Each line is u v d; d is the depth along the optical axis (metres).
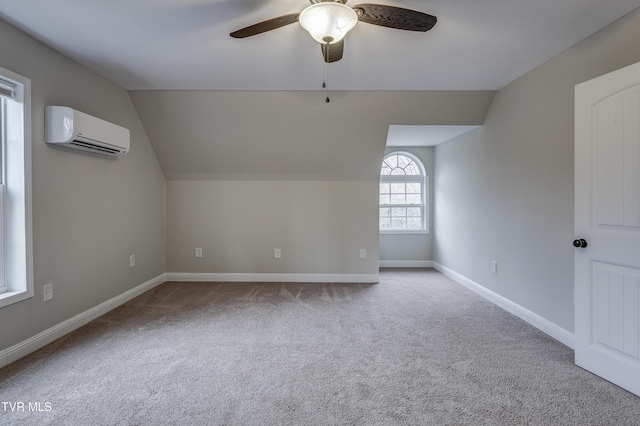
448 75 2.91
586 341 2.03
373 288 3.90
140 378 1.93
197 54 2.50
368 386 1.86
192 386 1.85
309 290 3.80
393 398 1.74
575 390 1.82
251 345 2.37
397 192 5.25
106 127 2.70
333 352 2.26
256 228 4.19
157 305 3.24
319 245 4.20
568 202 2.38
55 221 2.44
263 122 3.60
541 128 2.65
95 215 2.87
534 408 1.66
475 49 2.40
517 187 2.97
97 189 2.90
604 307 1.93
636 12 1.89
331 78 2.99
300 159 3.96
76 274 2.65
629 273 1.80
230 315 2.97
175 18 2.01
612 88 1.87
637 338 1.77
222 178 4.14
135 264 3.51
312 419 1.58
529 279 2.80
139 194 3.58
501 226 3.23
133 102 3.41
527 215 2.83
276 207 4.18
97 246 2.90
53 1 1.82
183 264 4.21
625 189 1.82
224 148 3.84
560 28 2.09
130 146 3.40
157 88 3.26
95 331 2.60
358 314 3.01
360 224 4.18
